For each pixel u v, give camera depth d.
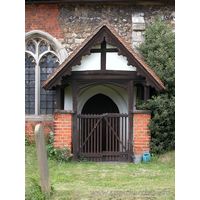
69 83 6.78
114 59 6.71
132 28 8.51
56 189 4.55
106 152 6.91
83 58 6.72
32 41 8.73
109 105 8.66
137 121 6.80
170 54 7.79
